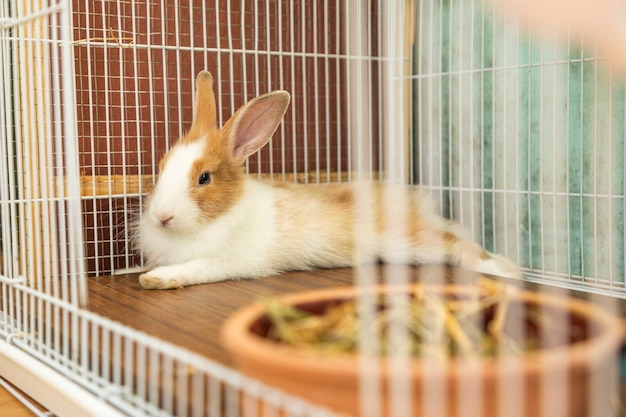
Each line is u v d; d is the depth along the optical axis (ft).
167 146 2.88
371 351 1.37
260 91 3.20
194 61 3.05
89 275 2.86
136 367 1.81
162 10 2.85
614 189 2.46
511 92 2.70
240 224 2.63
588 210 2.57
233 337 1.45
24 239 2.55
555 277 2.61
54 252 2.39
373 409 1.26
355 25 3.11
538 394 1.22
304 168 3.27
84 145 2.90
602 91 2.23
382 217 2.62
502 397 1.21
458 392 1.21
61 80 2.80
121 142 2.95
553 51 2.31
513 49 2.64
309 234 2.70
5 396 2.19
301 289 2.48
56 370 2.04
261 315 1.56
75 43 2.70
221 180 2.60
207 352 1.91
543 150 2.63
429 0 2.99
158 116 3.01
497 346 1.43
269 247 2.66
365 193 2.64
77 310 1.99
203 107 2.69
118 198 2.92
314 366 1.28
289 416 1.36
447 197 2.99
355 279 2.58
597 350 1.24
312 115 3.29
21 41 2.57
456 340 1.42
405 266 2.63
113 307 2.33
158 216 2.53
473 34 2.87
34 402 2.10
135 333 1.82
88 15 2.84
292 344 1.48
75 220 2.22
